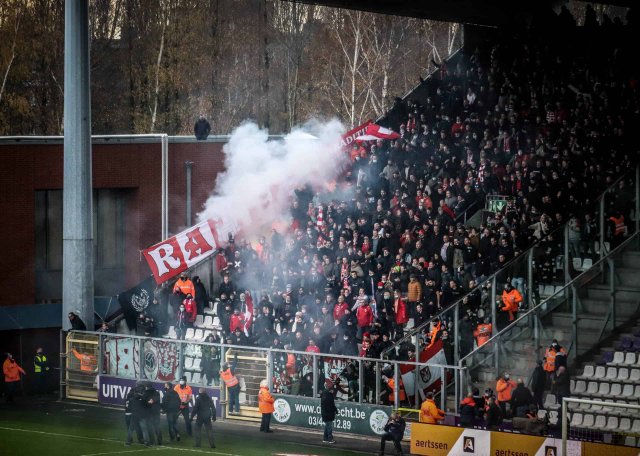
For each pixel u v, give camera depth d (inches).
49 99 6535.4
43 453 2625.5
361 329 3129.9
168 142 4062.5
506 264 2997.0
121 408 3255.4
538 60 4092.0
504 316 2982.3
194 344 3152.1
